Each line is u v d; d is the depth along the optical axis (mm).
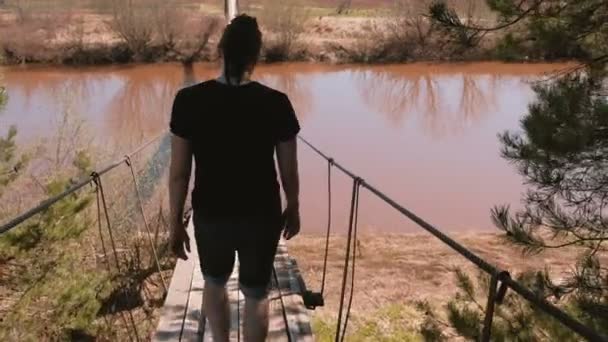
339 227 11688
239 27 2400
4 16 34250
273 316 4102
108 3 32906
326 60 33094
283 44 33094
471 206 12703
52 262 6695
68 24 33344
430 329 5152
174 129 2453
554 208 4258
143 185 10195
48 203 3201
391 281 9203
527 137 4172
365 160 15766
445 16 4945
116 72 31531
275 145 2492
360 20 36281
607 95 4207
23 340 5910
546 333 4168
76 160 7660
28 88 26750
